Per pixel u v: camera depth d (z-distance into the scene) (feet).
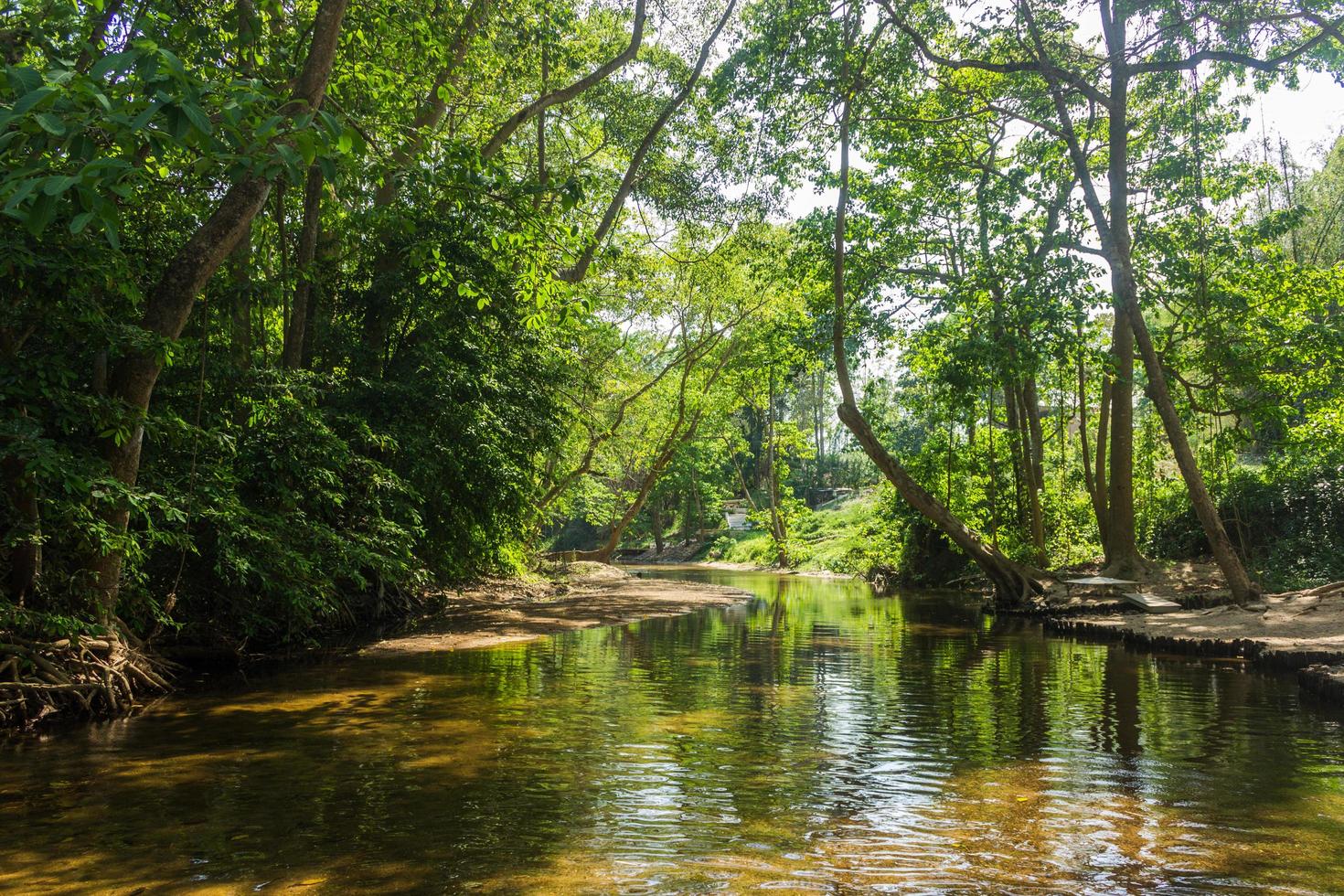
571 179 33.86
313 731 23.34
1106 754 21.50
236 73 31.89
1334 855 14.35
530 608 63.36
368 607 50.93
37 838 14.88
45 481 24.47
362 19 42.34
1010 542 79.20
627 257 88.84
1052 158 75.05
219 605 37.52
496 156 61.52
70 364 26.07
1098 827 15.78
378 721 24.68
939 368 70.18
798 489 232.53
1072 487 94.43
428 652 39.93
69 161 15.21
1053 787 18.47
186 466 33.78
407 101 44.86
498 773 19.21
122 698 26.37
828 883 13.00
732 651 41.83
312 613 42.50
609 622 56.18
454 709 26.50
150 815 16.19
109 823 15.71
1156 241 66.69
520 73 63.46
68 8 23.89
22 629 25.22
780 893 12.60
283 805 16.76
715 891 12.68
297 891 12.66
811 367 76.02
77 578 26.78
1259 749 22.17
